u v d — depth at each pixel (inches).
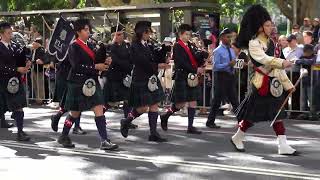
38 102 535.8
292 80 424.2
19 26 625.6
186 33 353.1
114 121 421.4
